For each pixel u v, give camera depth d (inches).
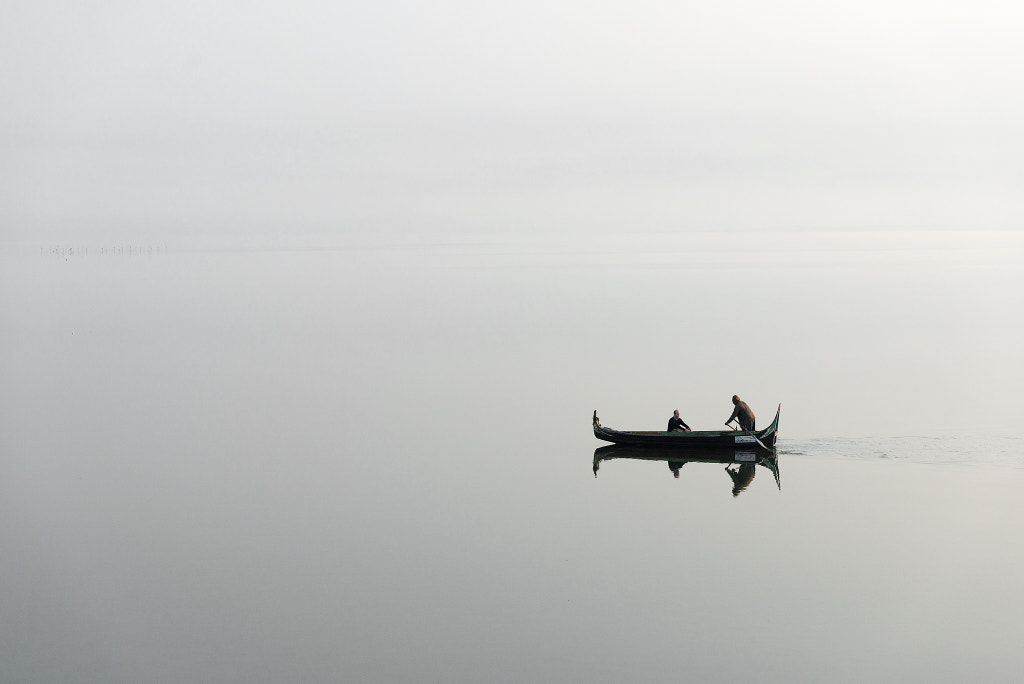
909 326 3275.1
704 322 3486.7
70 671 1013.2
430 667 1016.9
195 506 1504.7
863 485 1523.1
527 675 1000.2
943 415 1948.8
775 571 1215.6
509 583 1202.6
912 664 1002.1
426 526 1397.6
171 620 1117.7
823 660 1016.9
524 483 1585.9
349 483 1610.5
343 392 2385.6
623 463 1697.8
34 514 1476.4
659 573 1219.2
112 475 1678.2
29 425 2057.1
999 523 1348.4
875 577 1194.0
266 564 1270.9
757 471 1616.6
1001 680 973.2
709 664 1013.8
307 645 1059.9
